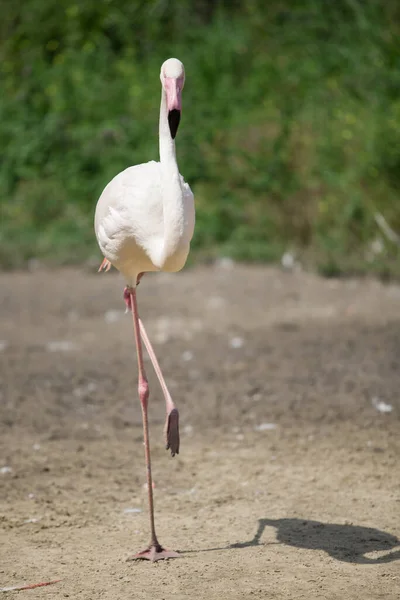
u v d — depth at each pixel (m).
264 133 19.67
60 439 8.48
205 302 14.73
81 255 18.30
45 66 22.67
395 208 17.88
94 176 20.50
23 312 14.16
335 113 19.02
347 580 5.39
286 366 10.55
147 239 6.26
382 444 8.13
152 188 6.27
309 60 20.73
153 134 20.19
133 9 23.67
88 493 7.15
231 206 19.25
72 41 23.45
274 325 12.74
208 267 17.80
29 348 11.77
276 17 22.62
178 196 5.83
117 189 6.49
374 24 20.38
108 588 5.32
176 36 23.42
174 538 6.19
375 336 11.77
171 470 7.68
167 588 5.29
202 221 19.12
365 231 17.86
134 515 6.68
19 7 24.44
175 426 5.98
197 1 24.80
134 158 19.78
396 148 17.92
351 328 12.31
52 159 20.97
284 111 19.81
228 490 7.17
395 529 6.28
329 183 18.25
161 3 23.67
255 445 8.22
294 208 18.94
